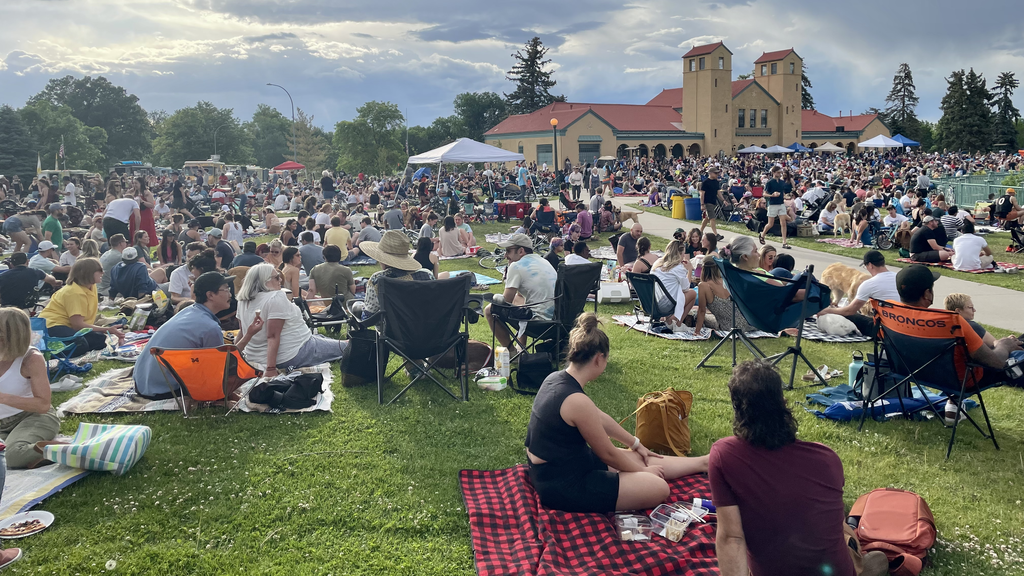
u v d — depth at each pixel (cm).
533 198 3469
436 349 652
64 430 577
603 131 6538
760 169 4828
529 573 371
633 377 724
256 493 473
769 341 866
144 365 644
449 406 642
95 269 816
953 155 6456
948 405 571
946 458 519
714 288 882
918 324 529
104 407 629
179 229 1544
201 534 424
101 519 440
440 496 470
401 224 1984
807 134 7725
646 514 434
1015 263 1423
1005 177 2797
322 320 827
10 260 905
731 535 286
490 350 750
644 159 5572
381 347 647
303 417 616
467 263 1535
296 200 3222
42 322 761
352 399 662
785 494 279
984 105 9150
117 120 12706
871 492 427
